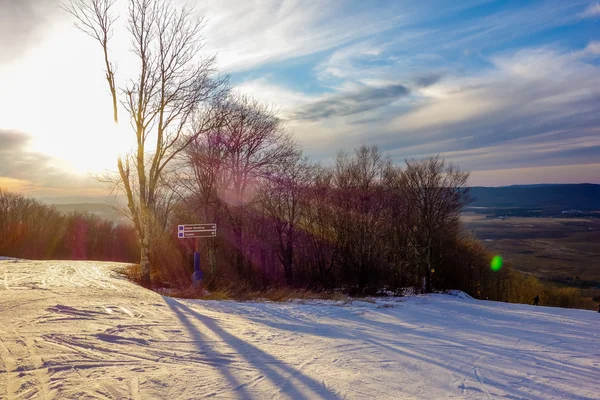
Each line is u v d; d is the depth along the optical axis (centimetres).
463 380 734
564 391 712
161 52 1730
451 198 3859
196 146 2414
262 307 1488
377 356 861
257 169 2681
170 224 2978
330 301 1961
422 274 3850
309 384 636
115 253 5394
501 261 5203
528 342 1216
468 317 1822
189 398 549
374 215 3309
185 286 1889
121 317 1002
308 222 3278
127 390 560
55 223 5362
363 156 3481
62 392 539
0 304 1027
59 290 1305
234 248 2745
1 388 541
